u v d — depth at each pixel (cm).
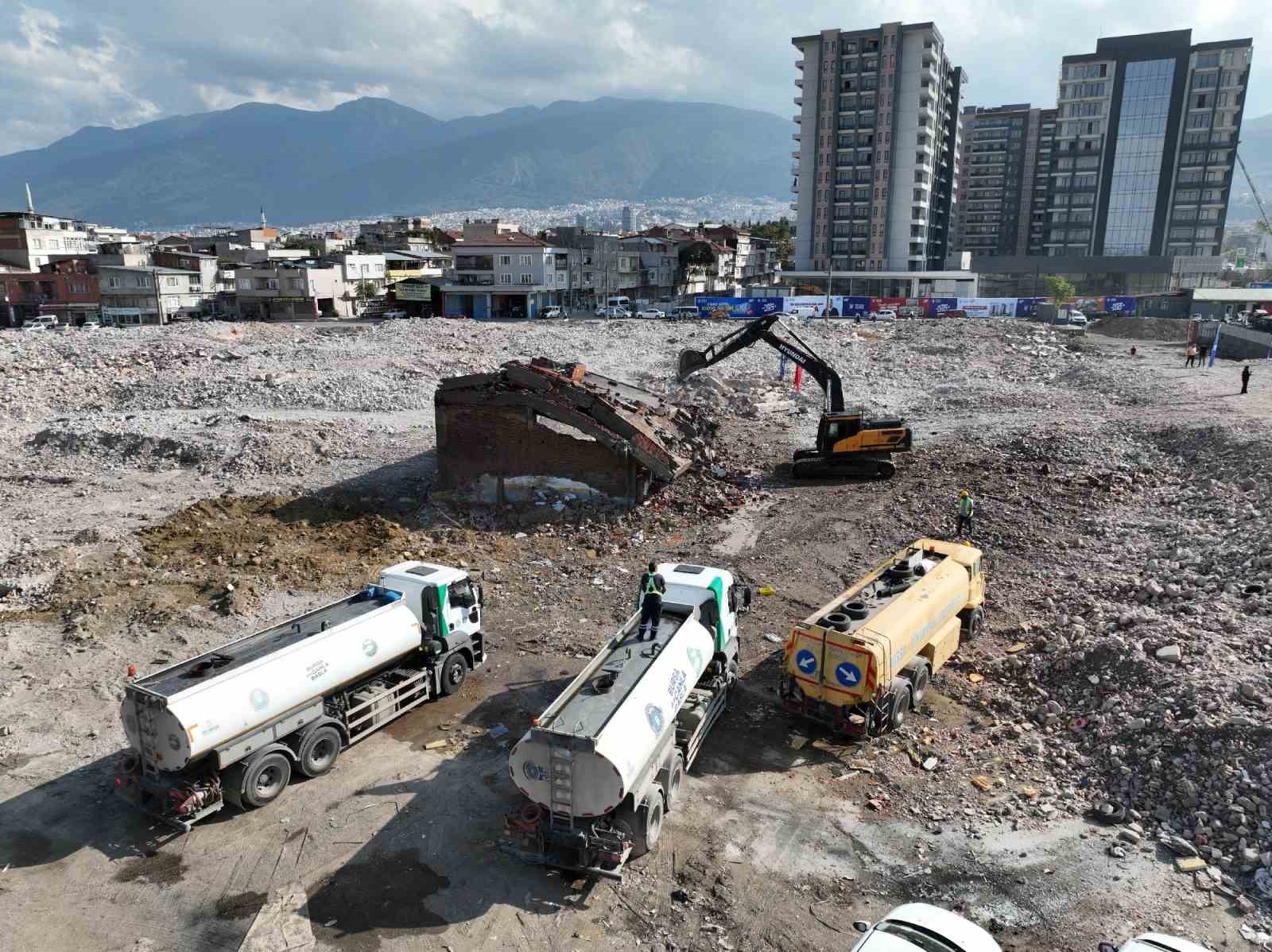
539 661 1722
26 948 993
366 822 1223
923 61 12094
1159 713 1360
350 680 1386
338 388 4191
